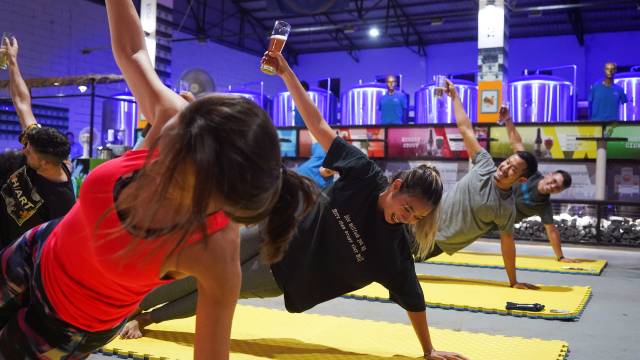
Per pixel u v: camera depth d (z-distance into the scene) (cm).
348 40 2375
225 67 2220
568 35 2108
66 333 133
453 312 419
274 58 256
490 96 1115
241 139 94
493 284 531
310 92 1310
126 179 117
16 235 282
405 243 275
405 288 273
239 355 287
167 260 117
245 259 277
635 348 332
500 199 496
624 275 636
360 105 1302
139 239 112
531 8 1709
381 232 264
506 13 1144
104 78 927
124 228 109
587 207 948
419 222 262
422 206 251
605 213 934
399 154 1073
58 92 1616
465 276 598
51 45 1630
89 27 1731
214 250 119
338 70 2458
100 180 117
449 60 2281
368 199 267
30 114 296
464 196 511
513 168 480
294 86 264
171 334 316
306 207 124
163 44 1448
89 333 134
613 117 1140
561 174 639
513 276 513
